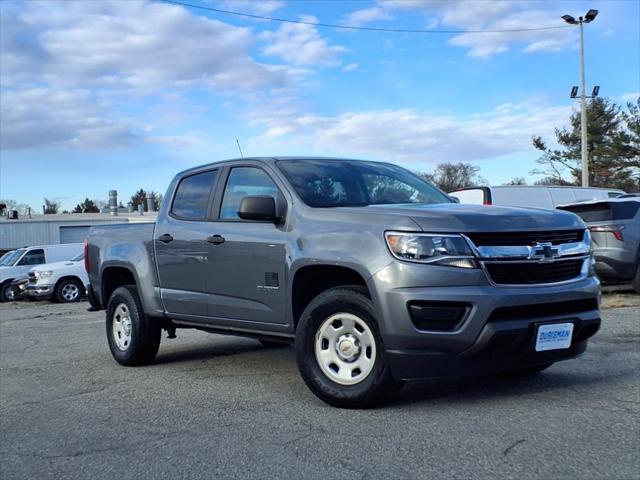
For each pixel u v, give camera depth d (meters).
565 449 3.85
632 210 10.98
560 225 4.84
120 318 7.43
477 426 4.34
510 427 4.29
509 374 5.68
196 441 4.43
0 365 7.99
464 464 3.70
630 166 41.41
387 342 4.55
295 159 6.01
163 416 5.12
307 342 5.00
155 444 4.43
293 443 4.24
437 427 4.36
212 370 6.81
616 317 8.79
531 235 4.67
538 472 3.53
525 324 4.48
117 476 3.89
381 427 4.43
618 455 3.72
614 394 4.98
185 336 9.45
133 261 7.06
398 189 5.99
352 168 6.09
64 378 6.86
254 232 5.64
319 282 5.27
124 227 7.45
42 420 5.25
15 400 5.99
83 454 4.34
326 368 4.95
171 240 6.55
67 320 13.71
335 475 3.67
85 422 5.11
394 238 4.61
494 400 4.94
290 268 5.23
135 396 5.85
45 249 22.59
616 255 10.83
